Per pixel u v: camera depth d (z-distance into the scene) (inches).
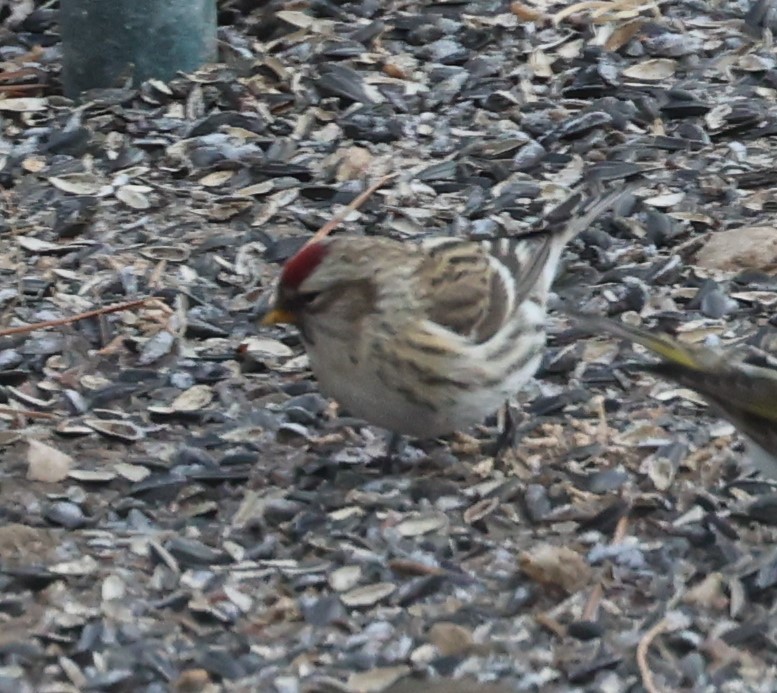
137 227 534.0
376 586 373.1
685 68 615.5
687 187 548.1
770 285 498.0
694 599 367.6
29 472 414.0
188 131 581.6
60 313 486.6
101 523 398.6
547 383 453.1
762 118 583.8
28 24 652.1
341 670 345.7
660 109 590.2
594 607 365.1
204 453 422.3
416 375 389.1
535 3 650.8
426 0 652.7
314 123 588.1
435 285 392.2
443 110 593.6
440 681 342.3
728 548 382.9
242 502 403.9
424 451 423.5
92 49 600.7
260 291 498.0
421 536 390.9
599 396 445.7
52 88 616.7
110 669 346.9
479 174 560.1
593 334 470.9
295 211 541.6
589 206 446.9
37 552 385.7
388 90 601.3
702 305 488.4
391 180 555.5
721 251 510.6
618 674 345.1
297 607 366.3
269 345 470.3
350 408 404.2
